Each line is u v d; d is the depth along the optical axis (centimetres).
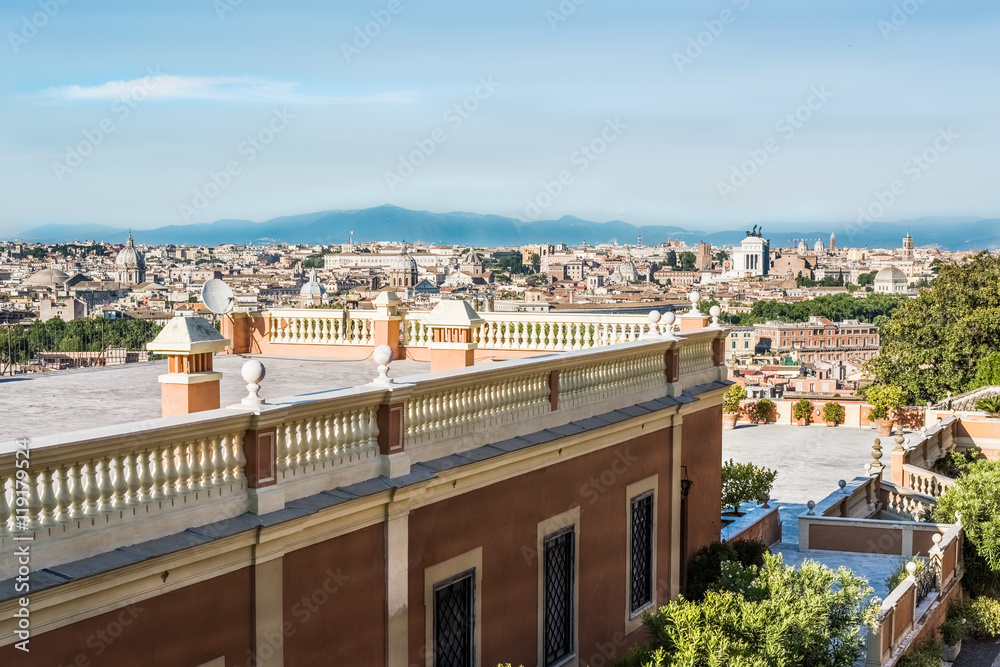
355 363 2228
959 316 6725
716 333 2136
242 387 1775
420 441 1262
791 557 2666
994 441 3972
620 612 1742
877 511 3306
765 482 2852
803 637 1559
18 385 1767
